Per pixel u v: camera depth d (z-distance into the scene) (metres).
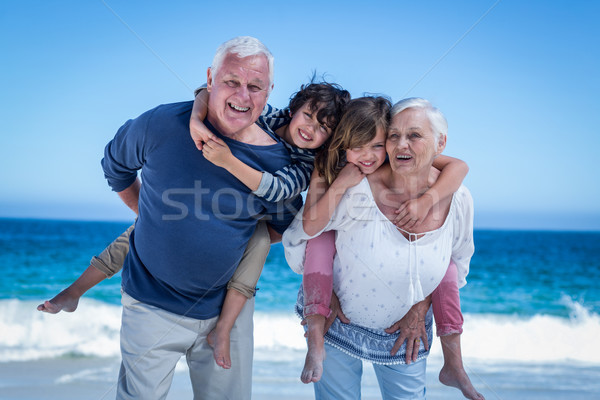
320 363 2.67
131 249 2.87
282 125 3.06
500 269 18.61
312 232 2.68
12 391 4.84
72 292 3.42
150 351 2.73
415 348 2.89
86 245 21.94
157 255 2.68
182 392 4.76
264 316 8.34
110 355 6.40
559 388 5.48
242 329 2.94
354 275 2.68
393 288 2.67
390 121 2.57
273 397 4.82
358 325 2.85
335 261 2.80
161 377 2.79
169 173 2.60
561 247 25.05
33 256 19.00
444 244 2.71
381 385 3.03
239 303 2.90
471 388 2.92
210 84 2.63
